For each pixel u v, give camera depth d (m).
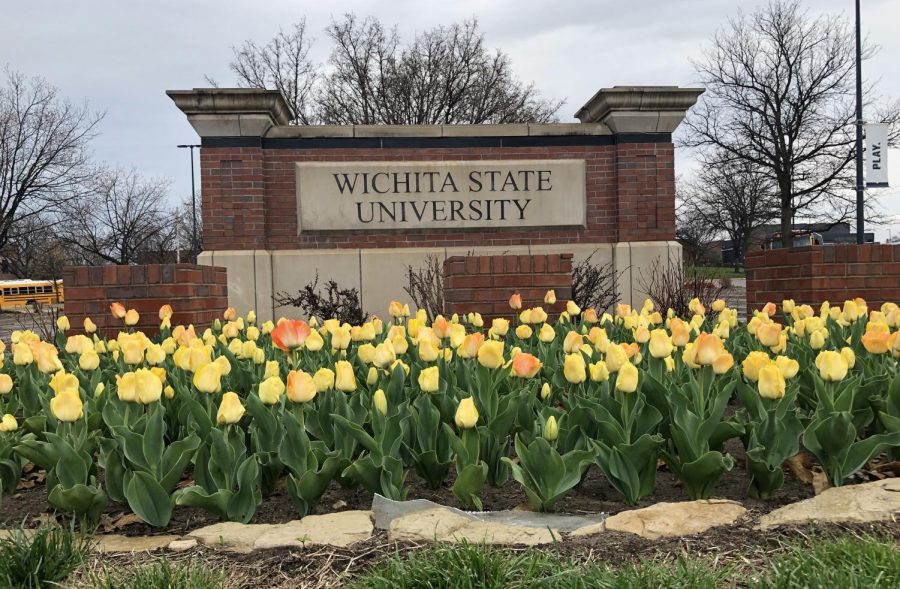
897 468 3.58
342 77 40.84
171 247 53.56
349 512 3.05
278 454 3.20
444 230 11.42
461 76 41.47
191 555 2.66
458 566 2.35
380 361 3.83
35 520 3.24
